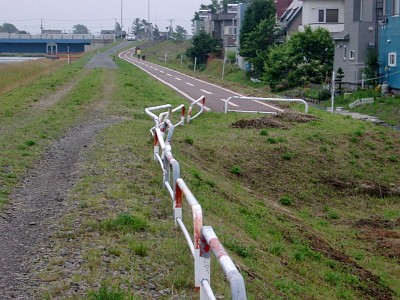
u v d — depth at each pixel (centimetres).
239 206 1159
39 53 10100
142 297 567
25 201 913
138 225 765
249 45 5069
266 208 1265
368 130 1922
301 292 759
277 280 763
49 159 1243
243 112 2141
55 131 1602
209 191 1166
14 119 1834
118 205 862
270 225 1114
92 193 931
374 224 1348
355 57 3494
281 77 4016
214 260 683
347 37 3603
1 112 1973
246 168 1541
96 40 10975
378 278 993
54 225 785
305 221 1301
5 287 587
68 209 852
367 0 3500
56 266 639
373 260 1094
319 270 930
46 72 4106
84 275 610
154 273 630
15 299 558
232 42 6656
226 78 5472
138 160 1195
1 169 1102
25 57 9581
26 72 3859
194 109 2191
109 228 759
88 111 2084
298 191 1495
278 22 5394
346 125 1983
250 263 775
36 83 3077
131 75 3697
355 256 1101
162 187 990
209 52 6662
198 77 3900
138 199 905
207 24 8281
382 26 3266
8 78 3338
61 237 733
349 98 3123
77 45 10356
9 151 1275
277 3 6069
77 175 1073
